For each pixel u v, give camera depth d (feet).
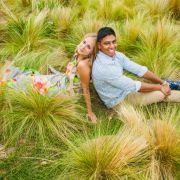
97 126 15.06
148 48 19.04
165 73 17.67
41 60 18.29
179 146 13.03
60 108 14.97
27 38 20.33
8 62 17.42
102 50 14.69
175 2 23.12
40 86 15.71
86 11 23.35
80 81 15.29
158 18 22.22
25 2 25.77
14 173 13.09
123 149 12.55
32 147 14.14
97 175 12.46
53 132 14.42
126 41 19.71
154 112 15.44
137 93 15.76
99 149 12.62
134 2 24.90
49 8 23.73
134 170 12.55
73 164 12.79
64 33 21.81
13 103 15.31
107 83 15.05
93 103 16.44
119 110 15.52
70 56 19.90
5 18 23.50
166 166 12.93
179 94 15.98
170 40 19.42
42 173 13.06
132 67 15.78
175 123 14.23
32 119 14.76
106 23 21.89
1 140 14.49
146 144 12.98
